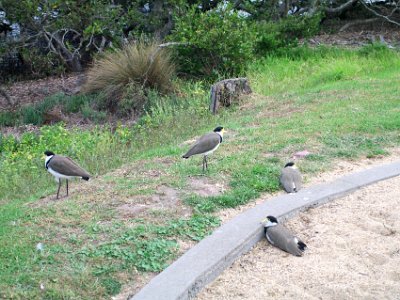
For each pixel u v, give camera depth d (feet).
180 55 23.68
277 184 10.91
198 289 7.61
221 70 23.57
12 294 7.20
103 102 22.26
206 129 16.40
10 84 28.96
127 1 28.53
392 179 11.28
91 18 23.86
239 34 22.86
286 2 31.89
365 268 8.18
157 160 12.98
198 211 9.71
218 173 11.48
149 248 8.42
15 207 10.60
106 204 10.07
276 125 15.52
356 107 16.78
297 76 23.16
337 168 11.94
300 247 8.68
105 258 8.16
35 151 16.44
